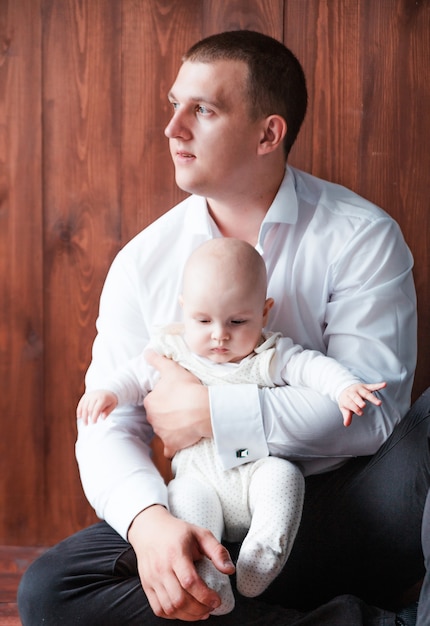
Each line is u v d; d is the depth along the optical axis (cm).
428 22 184
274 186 168
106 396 153
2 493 204
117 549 147
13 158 194
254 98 158
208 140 157
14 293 199
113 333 171
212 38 162
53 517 204
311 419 148
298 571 154
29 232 197
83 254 197
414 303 167
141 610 140
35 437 203
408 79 186
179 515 144
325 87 188
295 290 164
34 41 190
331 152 190
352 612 138
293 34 187
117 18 189
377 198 191
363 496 150
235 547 154
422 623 127
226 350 150
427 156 188
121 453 155
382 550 150
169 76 190
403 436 148
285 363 153
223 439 148
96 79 191
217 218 172
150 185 194
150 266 171
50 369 201
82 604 141
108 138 193
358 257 162
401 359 161
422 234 191
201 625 140
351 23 185
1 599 200
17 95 192
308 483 157
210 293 147
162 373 156
